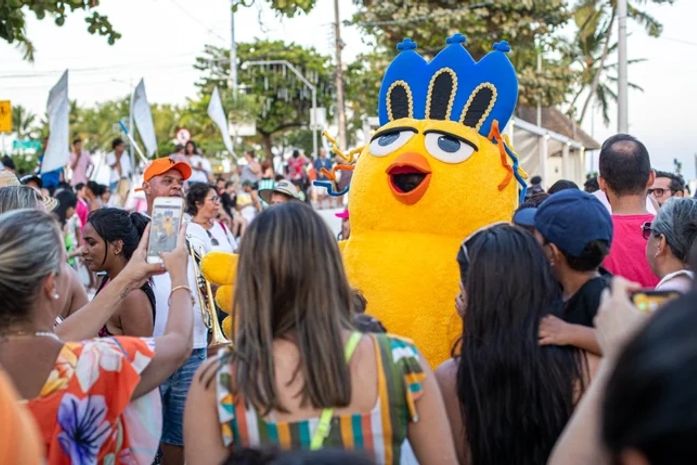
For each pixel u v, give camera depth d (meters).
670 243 3.53
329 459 1.42
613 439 1.07
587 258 2.96
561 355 2.69
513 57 25.69
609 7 33.72
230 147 18.67
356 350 2.36
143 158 13.60
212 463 2.36
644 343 1.05
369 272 4.27
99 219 4.18
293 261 2.34
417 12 24.53
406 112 4.62
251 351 2.32
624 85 18.62
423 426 2.40
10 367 2.48
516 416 2.66
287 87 45.00
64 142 10.44
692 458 0.99
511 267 2.73
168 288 4.80
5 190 3.89
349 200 4.61
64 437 2.51
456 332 4.14
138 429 2.81
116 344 2.66
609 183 4.42
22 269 2.45
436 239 4.29
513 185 4.49
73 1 6.36
